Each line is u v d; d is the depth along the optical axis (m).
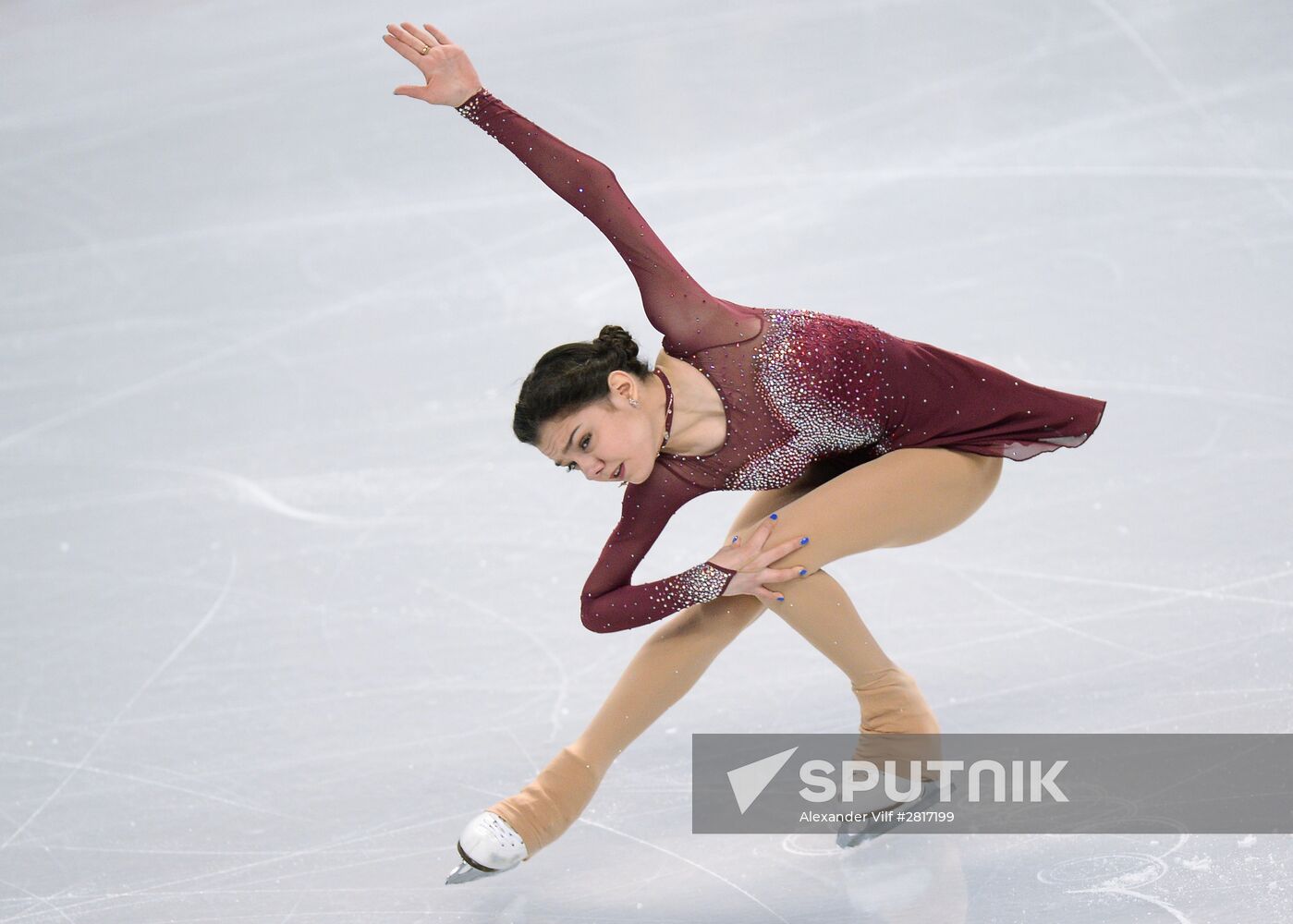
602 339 10.27
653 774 12.43
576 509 18.09
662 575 15.99
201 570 17.22
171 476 19.98
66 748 13.58
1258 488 15.84
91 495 19.58
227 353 23.89
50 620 16.28
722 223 26.02
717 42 34.00
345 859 11.48
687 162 28.66
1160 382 18.78
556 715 13.45
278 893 11.07
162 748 13.45
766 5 36.06
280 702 14.12
